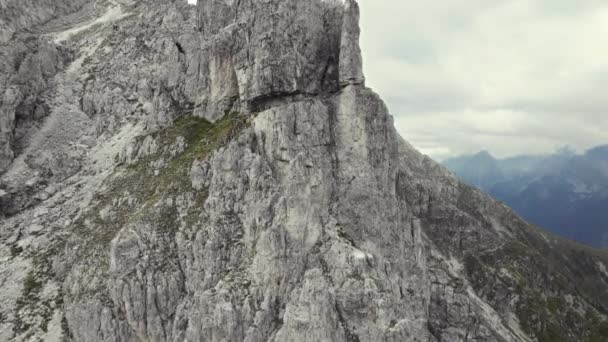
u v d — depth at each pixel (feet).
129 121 378.53
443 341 331.98
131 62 429.79
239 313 240.53
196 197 276.21
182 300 253.24
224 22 347.56
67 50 450.71
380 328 247.09
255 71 297.94
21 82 382.22
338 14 324.60
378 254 275.80
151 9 496.23
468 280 607.78
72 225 305.12
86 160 357.82
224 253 257.96
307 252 259.19
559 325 604.08
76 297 259.60
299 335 234.17
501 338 433.07
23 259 294.87
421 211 632.79
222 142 284.41
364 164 287.28
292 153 272.31
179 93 350.02
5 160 349.61
